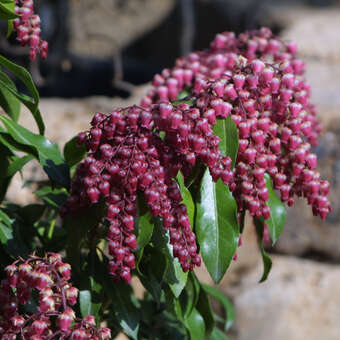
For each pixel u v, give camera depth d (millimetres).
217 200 778
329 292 1371
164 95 913
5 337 723
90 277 821
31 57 808
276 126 778
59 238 882
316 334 1337
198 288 839
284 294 1352
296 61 923
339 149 1374
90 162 741
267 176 821
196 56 943
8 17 766
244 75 779
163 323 916
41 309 720
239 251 1402
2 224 818
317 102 1511
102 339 714
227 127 762
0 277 817
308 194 792
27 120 1399
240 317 1339
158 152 743
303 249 1438
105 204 776
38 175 1191
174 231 750
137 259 785
